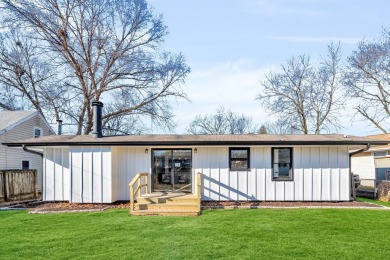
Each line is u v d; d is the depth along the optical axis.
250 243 7.02
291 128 33.41
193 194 12.79
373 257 6.11
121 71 27.83
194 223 9.21
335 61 31.16
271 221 9.31
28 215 10.95
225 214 10.55
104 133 30.08
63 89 27.59
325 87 31.77
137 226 8.88
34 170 16.69
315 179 13.23
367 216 10.03
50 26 25.97
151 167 13.66
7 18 24.81
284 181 13.26
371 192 15.68
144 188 13.58
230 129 44.53
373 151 24.34
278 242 7.11
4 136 19.70
